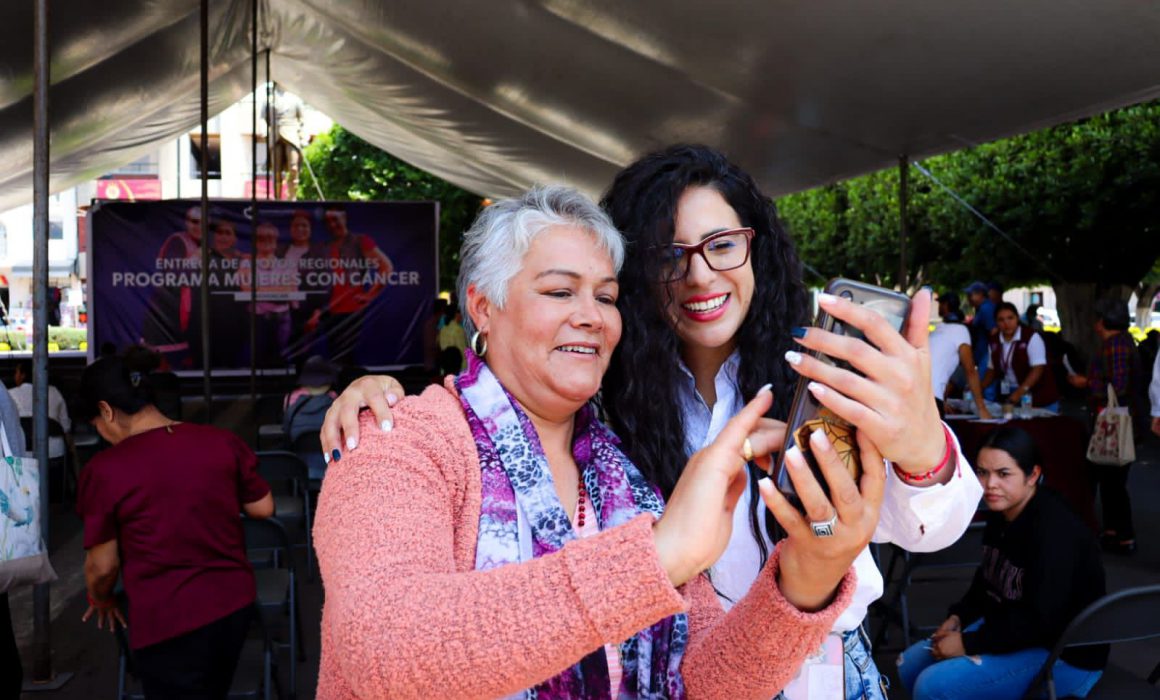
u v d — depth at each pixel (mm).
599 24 6660
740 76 7000
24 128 10211
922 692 3074
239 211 16172
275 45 11922
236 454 3176
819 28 5652
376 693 880
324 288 16359
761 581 1113
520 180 15125
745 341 1555
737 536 1492
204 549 3037
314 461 6230
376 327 16484
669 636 1210
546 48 7703
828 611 1078
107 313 15984
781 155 9500
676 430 1489
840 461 961
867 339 978
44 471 4184
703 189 1511
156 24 8398
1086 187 13750
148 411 3109
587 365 1207
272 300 16281
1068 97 6543
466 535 1118
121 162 14500
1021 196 14930
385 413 1132
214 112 14156
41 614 4277
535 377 1197
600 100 8812
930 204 18172
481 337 1272
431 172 17188
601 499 1281
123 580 3062
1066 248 15344
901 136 8164
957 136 8000
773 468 1089
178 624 2971
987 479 3184
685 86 7637
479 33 7906
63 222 40656
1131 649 4484
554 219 1206
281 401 8711
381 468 1066
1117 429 6285
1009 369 7742
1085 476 6430
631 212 1506
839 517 980
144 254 16016
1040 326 17141
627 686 1206
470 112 11391
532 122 10680
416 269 16547
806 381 1023
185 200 16047
